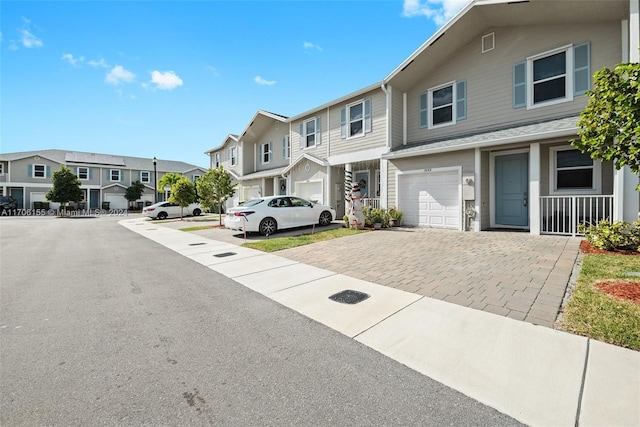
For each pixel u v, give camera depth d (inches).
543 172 380.8
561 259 236.2
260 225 430.9
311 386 96.4
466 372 101.6
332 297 177.6
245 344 124.5
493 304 157.0
